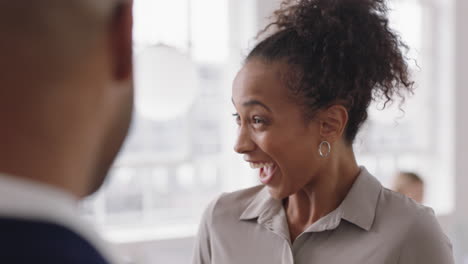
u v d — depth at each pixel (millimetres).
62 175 301
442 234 879
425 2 4965
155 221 3857
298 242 885
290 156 823
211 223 988
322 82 805
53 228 271
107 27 317
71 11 286
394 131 4871
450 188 4996
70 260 269
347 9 828
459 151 5008
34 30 275
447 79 5004
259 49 851
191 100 2529
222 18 4020
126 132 368
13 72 274
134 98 368
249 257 922
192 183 3990
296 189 848
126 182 3770
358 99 848
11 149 279
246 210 963
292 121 815
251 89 819
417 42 4953
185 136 3961
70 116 298
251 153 846
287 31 838
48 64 282
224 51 4047
